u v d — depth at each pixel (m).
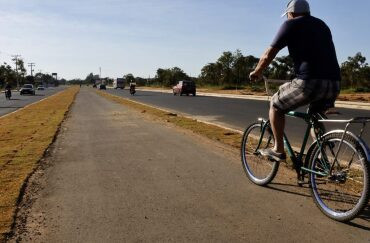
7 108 26.11
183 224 4.03
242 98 34.78
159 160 7.03
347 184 4.75
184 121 13.78
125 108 22.41
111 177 5.92
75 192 5.19
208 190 5.16
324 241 3.57
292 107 4.55
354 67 44.81
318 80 4.20
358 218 4.07
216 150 7.83
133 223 4.08
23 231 3.93
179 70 92.50
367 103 22.48
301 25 4.25
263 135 5.38
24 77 151.62
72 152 8.05
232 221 4.08
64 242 3.67
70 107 24.64
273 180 5.52
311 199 4.70
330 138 4.17
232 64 64.94
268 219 4.11
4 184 5.55
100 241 3.67
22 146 8.89
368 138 10.05
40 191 5.25
